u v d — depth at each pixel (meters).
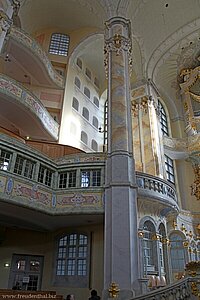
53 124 17.42
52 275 12.65
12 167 10.23
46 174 11.63
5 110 14.62
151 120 19.25
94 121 22.45
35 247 13.42
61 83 20.05
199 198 18.25
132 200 10.58
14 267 12.82
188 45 22.33
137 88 21.00
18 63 17.91
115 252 9.43
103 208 10.70
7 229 13.44
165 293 6.95
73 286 11.85
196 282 7.97
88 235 12.57
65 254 12.86
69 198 11.16
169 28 21.20
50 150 15.16
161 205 13.73
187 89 23.69
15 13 17.66
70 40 22.86
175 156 21.47
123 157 11.45
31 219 11.69
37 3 20.23
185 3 19.84
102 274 11.42
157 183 13.44
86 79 23.31
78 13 21.19
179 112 23.95
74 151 15.62
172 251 16.05
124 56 14.95
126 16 17.12
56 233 13.57
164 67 23.27
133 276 9.12
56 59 21.53
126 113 12.88
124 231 9.73
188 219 17.98
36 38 22.73
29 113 14.56
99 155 12.46
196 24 21.08
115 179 10.88
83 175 11.82
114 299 8.54
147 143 18.48
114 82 13.84
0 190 9.45
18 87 13.87
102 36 21.67
